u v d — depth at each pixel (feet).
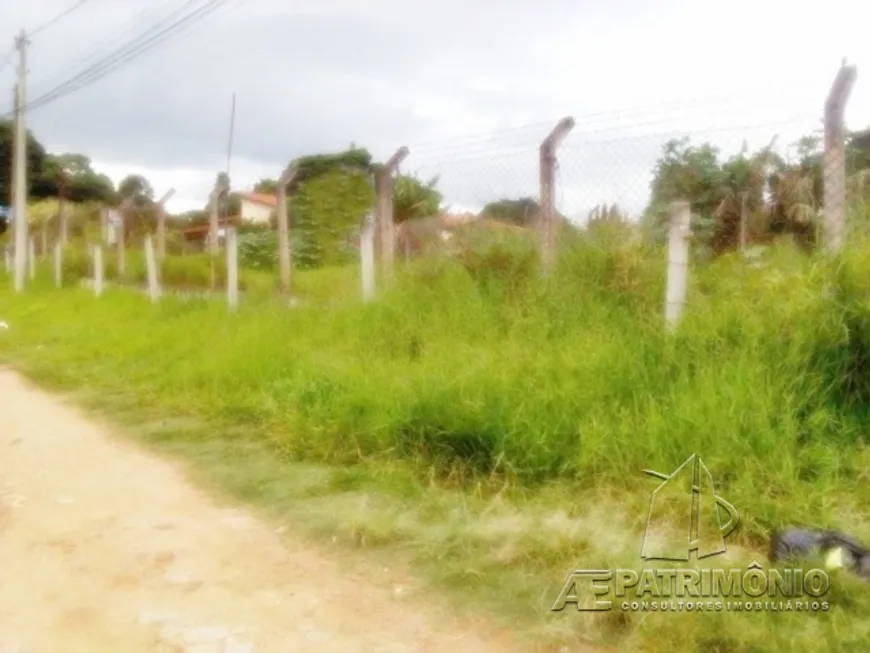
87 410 22.62
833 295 15.10
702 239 24.21
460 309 22.27
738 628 8.79
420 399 16.15
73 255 68.03
